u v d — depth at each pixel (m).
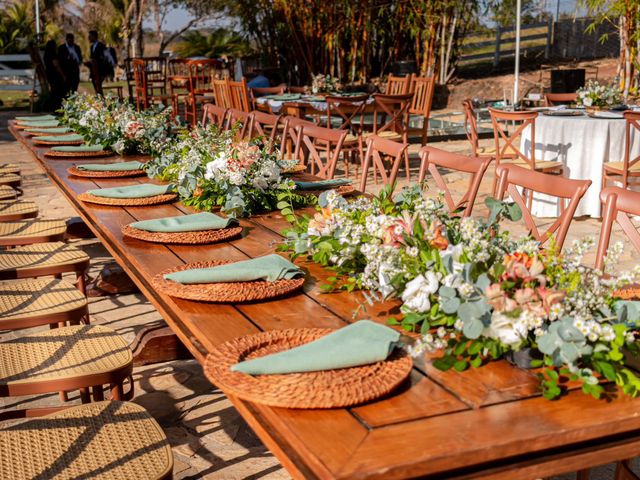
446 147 10.12
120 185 3.83
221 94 9.62
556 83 10.72
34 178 8.41
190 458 2.66
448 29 14.89
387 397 1.41
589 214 6.09
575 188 2.62
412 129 8.62
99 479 1.67
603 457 1.35
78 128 5.68
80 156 4.82
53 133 5.99
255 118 5.81
